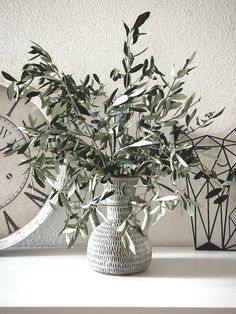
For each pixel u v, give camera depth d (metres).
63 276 0.84
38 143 0.74
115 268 0.83
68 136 0.76
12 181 0.99
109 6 0.96
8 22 0.96
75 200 0.98
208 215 1.00
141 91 0.72
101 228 0.85
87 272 0.86
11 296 0.75
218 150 0.99
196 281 0.82
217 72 0.97
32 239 1.01
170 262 0.92
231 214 1.00
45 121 0.89
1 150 0.98
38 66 0.76
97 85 0.98
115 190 0.81
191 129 0.94
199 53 0.97
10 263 0.91
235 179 0.97
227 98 0.98
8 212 0.99
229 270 0.88
